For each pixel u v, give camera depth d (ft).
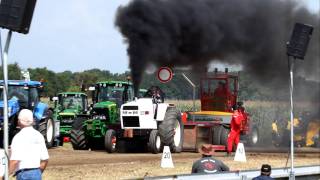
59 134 155.33
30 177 51.78
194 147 135.44
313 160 121.60
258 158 122.42
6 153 55.93
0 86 126.82
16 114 123.24
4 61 55.88
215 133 134.41
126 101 135.23
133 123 126.52
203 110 146.51
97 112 131.95
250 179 63.21
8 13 54.70
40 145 52.85
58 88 365.20
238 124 132.57
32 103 129.39
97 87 137.49
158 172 90.63
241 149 115.34
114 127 130.41
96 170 89.97
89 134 132.98
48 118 137.90
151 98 129.18
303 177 73.36
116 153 126.82
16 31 54.90
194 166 64.95
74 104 187.21
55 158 109.60
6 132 56.29
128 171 90.38
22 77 135.33
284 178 69.46
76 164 98.68
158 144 126.31
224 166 65.00
